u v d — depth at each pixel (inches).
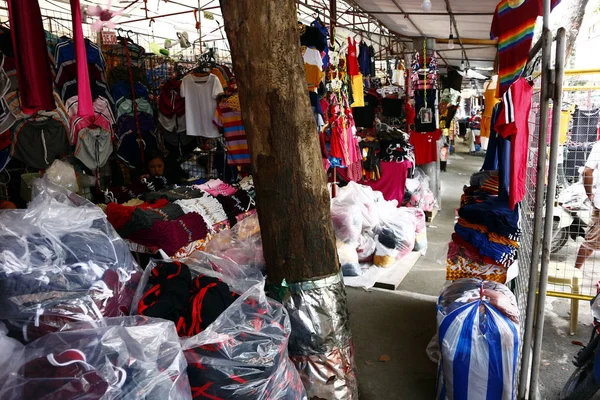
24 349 52.4
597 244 122.4
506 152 111.3
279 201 80.9
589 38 277.1
